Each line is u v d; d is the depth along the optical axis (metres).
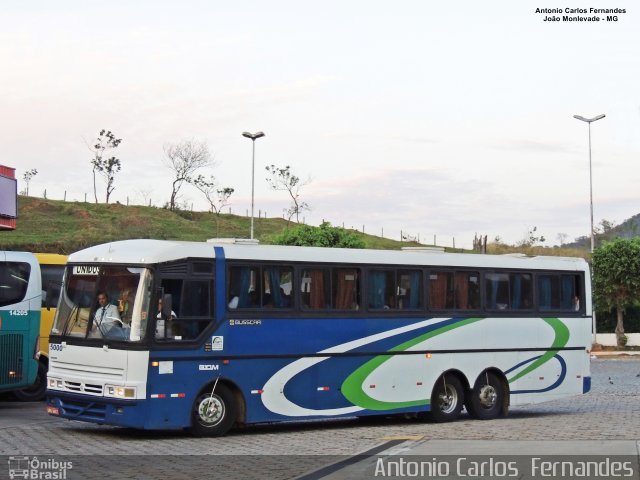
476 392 21.84
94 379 16.98
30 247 67.19
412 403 20.59
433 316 21.09
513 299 22.72
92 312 17.39
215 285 17.73
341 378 19.44
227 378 17.75
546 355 23.19
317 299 19.22
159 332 16.86
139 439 17.11
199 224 97.31
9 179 37.19
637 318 62.97
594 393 31.86
